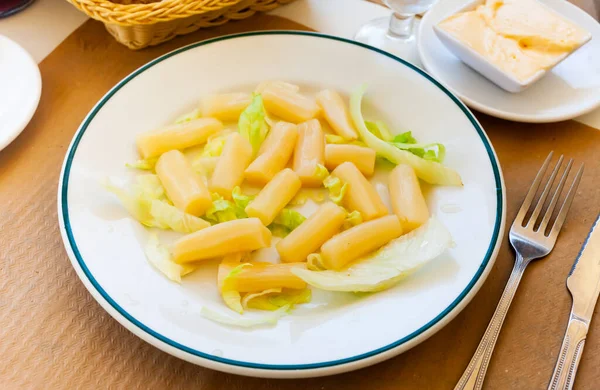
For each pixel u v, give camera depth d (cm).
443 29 67
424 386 55
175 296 57
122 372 55
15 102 64
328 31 73
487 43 66
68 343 56
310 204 63
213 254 59
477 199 61
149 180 62
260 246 59
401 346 53
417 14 74
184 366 55
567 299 58
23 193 62
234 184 63
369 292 58
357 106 66
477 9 68
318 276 57
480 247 58
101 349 55
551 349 56
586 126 67
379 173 65
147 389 54
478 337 57
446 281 57
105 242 58
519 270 58
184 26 71
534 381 55
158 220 60
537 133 66
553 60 66
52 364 55
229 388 55
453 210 61
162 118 66
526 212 61
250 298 57
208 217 62
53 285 58
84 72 69
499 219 59
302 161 64
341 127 66
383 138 66
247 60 68
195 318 55
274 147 64
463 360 56
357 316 56
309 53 69
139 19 65
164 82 66
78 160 61
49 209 61
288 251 60
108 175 62
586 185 63
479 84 68
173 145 64
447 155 64
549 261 59
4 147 62
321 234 60
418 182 63
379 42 72
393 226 60
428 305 56
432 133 65
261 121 66
